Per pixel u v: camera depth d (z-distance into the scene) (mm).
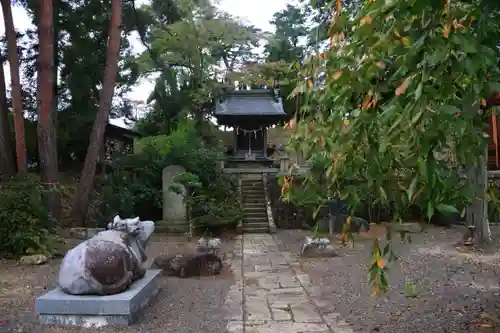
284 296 6039
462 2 2023
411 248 9781
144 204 14414
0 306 5582
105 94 13125
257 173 17312
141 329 4652
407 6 1916
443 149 2166
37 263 8484
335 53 2436
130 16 16422
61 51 15938
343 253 9445
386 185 2059
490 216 13203
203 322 4902
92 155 13078
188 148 15195
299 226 14242
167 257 7660
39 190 9938
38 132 12133
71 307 4766
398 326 4656
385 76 2225
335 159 2172
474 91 1973
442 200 2018
